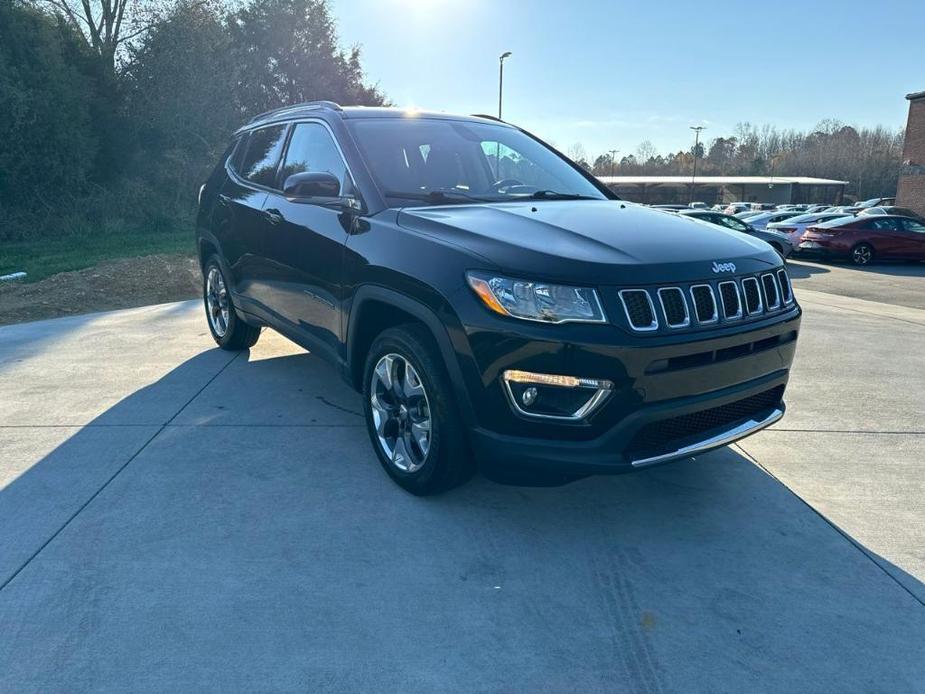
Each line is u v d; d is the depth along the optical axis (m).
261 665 2.25
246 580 2.69
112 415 4.36
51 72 21.06
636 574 2.79
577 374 2.65
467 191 3.87
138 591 2.61
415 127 4.19
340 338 3.75
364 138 3.94
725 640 2.42
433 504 3.30
